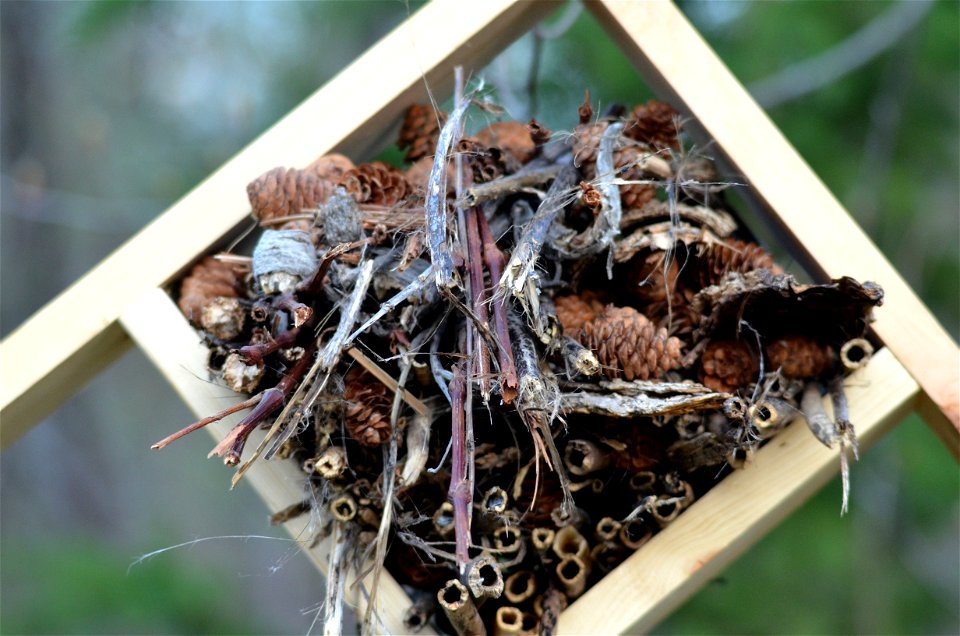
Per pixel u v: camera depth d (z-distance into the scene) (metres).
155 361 0.92
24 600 1.39
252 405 0.86
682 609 1.34
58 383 0.96
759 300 0.88
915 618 1.36
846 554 1.32
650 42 0.96
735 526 0.90
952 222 1.37
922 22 1.28
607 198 0.89
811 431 0.90
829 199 0.94
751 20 1.31
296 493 0.90
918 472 1.32
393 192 0.93
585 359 0.86
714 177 0.96
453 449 0.84
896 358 0.92
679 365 0.89
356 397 0.88
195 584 1.45
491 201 0.92
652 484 0.90
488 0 0.97
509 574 0.90
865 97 1.30
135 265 0.94
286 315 0.89
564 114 1.25
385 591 0.89
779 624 1.32
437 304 0.89
